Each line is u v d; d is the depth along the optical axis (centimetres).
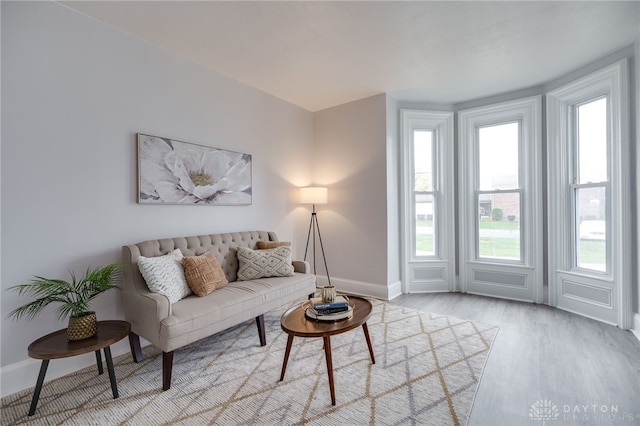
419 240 436
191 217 300
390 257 395
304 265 334
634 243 275
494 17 236
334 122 432
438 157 432
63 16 216
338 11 228
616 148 283
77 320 179
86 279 194
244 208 355
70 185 219
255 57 297
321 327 188
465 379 200
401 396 183
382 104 389
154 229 269
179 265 246
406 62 309
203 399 182
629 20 240
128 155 252
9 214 193
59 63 214
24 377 196
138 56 259
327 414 167
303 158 438
